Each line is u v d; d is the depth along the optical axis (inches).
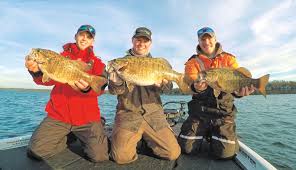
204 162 60.1
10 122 190.7
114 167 56.4
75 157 61.6
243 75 61.4
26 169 54.1
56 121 63.3
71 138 71.7
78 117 63.5
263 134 157.9
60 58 55.9
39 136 60.3
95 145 58.5
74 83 57.6
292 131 166.4
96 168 55.7
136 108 62.2
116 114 64.8
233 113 64.6
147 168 56.1
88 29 68.5
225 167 57.1
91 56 70.5
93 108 65.3
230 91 61.7
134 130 59.1
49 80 59.0
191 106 69.2
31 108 301.3
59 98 64.4
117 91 61.5
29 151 60.0
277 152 121.0
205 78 59.8
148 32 68.4
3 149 65.1
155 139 60.7
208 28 71.4
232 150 60.1
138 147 69.2
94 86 60.2
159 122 61.6
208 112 65.4
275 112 274.1
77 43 70.6
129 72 60.0
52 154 62.1
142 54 69.3
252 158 56.9
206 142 75.3
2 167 54.6
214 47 72.9
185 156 64.0
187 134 65.7
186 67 71.6
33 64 54.5
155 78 60.6
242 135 155.4
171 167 56.6
